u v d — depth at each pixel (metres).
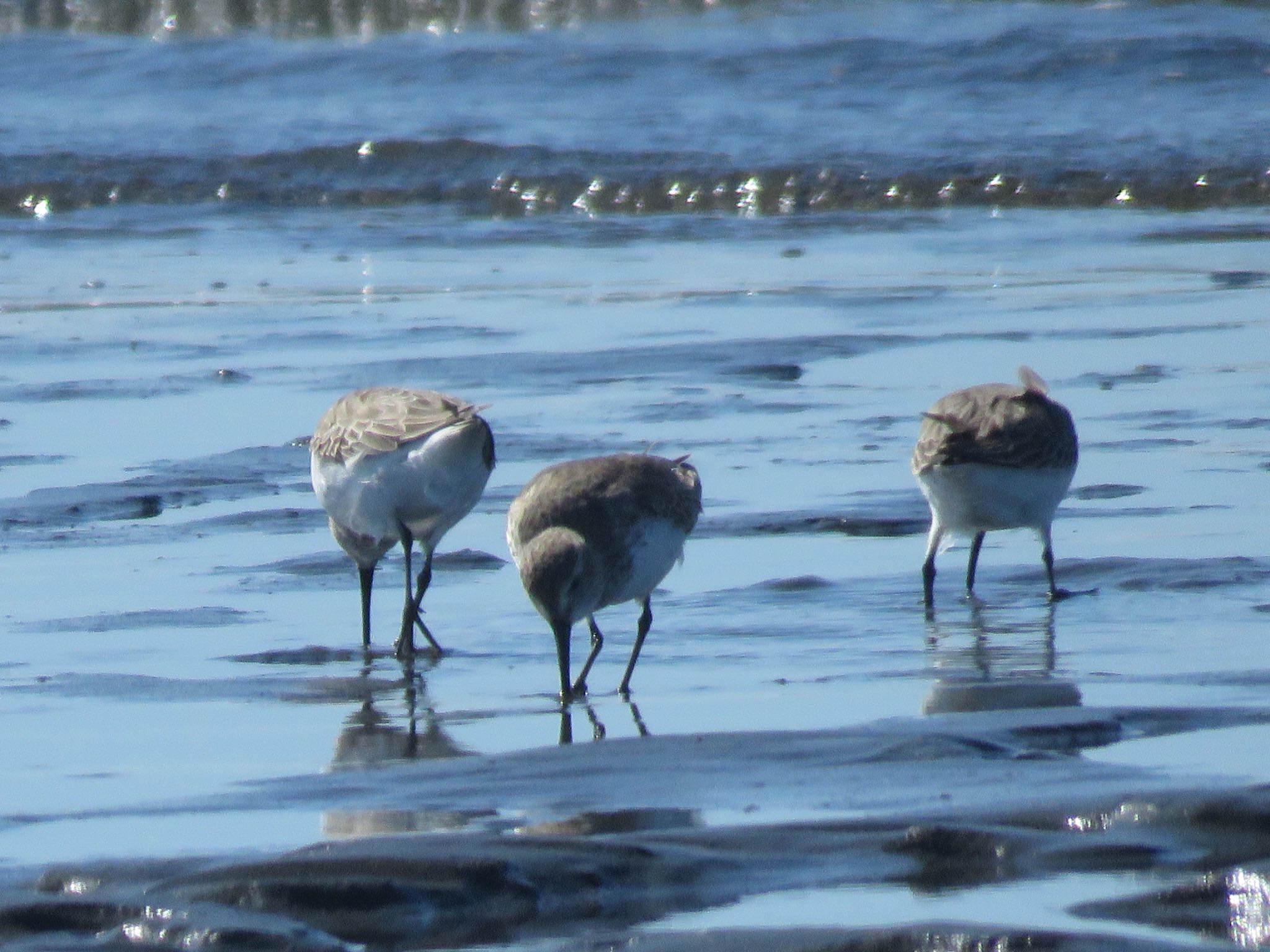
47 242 30.59
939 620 12.19
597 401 19.20
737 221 31.14
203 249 29.88
